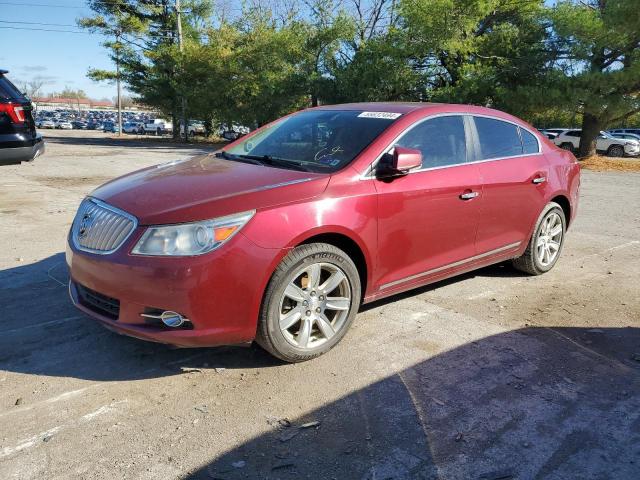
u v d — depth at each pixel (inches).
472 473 96.5
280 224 123.8
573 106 839.1
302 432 107.3
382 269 148.5
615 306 181.0
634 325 165.3
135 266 116.3
